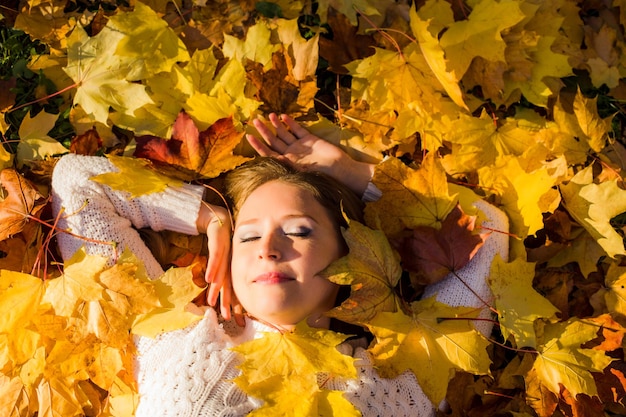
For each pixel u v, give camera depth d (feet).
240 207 5.43
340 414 4.50
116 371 4.87
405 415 4.96
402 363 4.92
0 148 5.27
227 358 4.85
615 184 5.52
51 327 4.78
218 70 5.94
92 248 5.07
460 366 4.97
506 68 5.87
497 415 5.57
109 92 5.41
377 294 4.90
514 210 5.67
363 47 6.09
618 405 5.75
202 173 5.30
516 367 5.63
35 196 4.99
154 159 5.18
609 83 6.25
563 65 6.01
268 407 4.46
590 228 5.66
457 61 5.73
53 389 4.98
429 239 5.29
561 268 6.14
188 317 4.84
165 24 5.50
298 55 5.79
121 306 4.75
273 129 5.94
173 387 4.69
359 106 5.88
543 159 5.78
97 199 5.16
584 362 5.17
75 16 5.90
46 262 4.94
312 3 6.22
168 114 5.65
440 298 5.40
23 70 5.82
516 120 6.18
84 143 5.57
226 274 5.37
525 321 5.19
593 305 5.89
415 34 5.63
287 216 5.10
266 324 5.13
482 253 5.45
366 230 4.93
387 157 5.50
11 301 4.72
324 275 4.76
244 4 6.03
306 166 5.75
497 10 5.62
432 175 5.21
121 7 6.02
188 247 5.74
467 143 5.76
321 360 4.61
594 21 6.50
